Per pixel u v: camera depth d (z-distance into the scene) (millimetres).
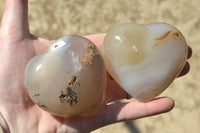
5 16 211
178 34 199
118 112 194
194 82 334
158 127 308
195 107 320
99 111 191
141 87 195
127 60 193
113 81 219
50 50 185
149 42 193
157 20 372
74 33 351
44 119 196
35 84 179
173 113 315
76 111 181
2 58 202
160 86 195
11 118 194
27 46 211
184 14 381
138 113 191
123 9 372
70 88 176
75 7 365
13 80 198
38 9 358
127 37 194
